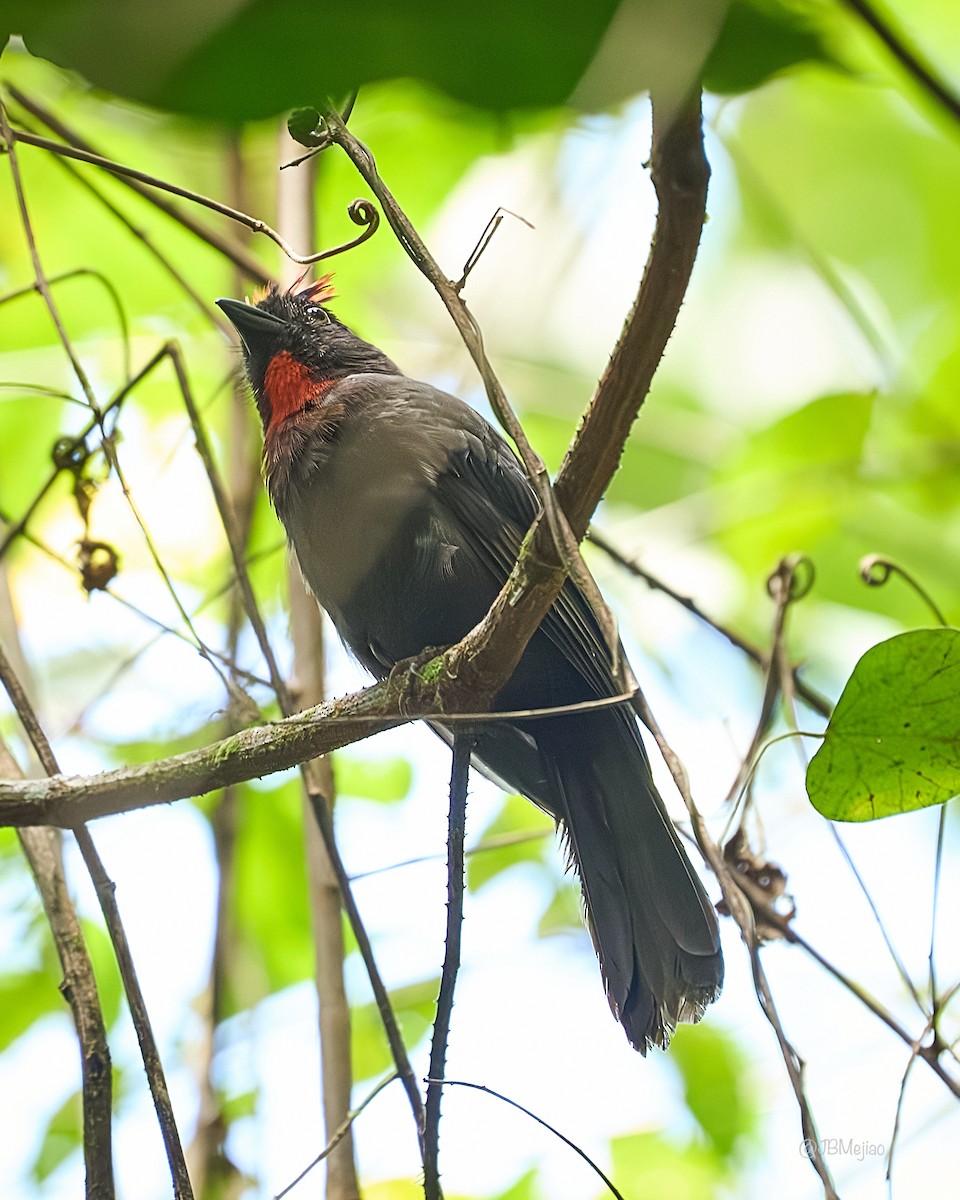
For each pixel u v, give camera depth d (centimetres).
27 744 818
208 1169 794
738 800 629
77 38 239
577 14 262
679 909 759
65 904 648
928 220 1163
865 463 1059
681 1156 1025
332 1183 711
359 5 259
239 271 953
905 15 985
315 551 790
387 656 835
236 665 846
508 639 599
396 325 1148
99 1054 613
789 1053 546
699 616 893
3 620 830
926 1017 670
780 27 287
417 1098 672
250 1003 909
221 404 1138
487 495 800
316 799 740
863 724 537
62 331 709
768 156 1170
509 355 1133
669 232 425
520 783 833
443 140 1009
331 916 767
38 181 1087
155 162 1065
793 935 754
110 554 787
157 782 627
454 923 603
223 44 257
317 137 534
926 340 1108
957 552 1102
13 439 1127
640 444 1191
